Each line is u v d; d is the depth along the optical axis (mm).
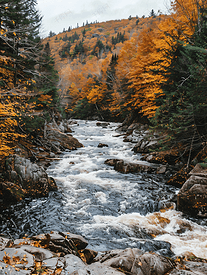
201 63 9547
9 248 3252
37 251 3332
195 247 5641
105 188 9992
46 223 6605
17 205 7590
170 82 12039
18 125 13312
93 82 58531
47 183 8938
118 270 3494
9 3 11234
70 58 141000
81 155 16812
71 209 7770
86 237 5910
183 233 6473
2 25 10758
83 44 156625
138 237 6125
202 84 9359
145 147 16969
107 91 51938
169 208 8164
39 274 2691
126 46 44312
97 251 4734
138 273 3512
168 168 12172
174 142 11930
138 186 10273
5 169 8633
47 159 14688
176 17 13828
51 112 24000
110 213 7652
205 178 7746
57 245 3963
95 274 3006
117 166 12898
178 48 11883
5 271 2600
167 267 3725
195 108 9875
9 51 13031
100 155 17000
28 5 12641
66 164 14031
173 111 11883
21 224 6457
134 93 29625
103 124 41562
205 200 7242
